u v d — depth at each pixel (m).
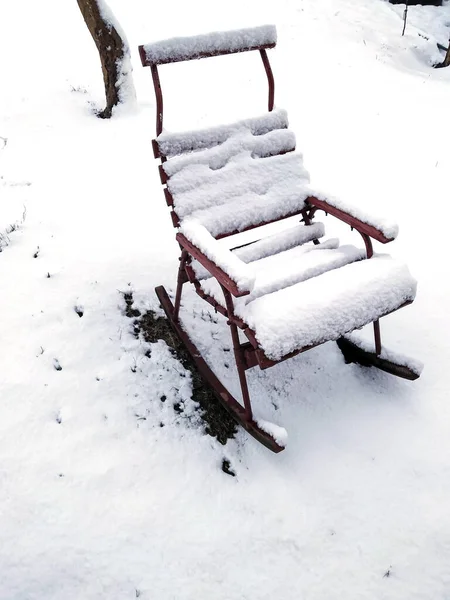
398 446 2.39
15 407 2.42
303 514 2.17
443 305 3.07
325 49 7.80
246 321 2.07
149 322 2.90
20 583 1.92
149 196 3.94
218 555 2.04
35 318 2.78
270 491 2.24
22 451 2.28
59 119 5.25
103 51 5.03
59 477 2.21
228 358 2.78
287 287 2.24
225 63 7.12
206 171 2.51
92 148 4.68
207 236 2.18
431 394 2.61
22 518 2.08
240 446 2.42
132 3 8.77
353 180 4.30
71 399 2.48
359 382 2.69
